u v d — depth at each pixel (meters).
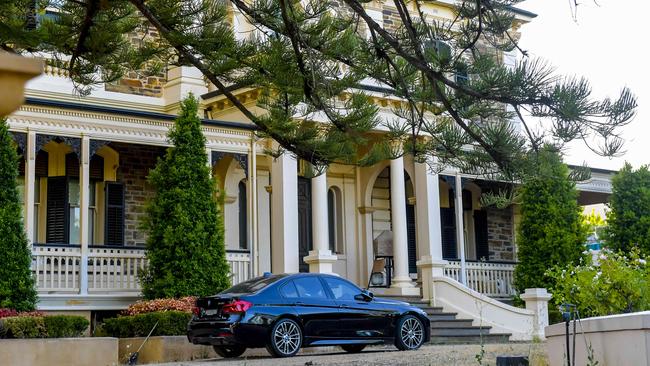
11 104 3.03
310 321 16.31
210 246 19.78
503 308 22.69
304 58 11.68
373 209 26.94
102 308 19.73
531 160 11.41
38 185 22.02
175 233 19.48
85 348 15.57
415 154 12.80
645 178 26.55
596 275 19.58
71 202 22.12
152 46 12.85
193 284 19.44
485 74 10.70
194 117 20.34
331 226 26.59
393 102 23.17
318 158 13.23
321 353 17.92
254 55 12.18
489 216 29.23
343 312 16.73
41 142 19.27
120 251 20.11
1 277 17.55
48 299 19.08
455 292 23.25
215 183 20.27
